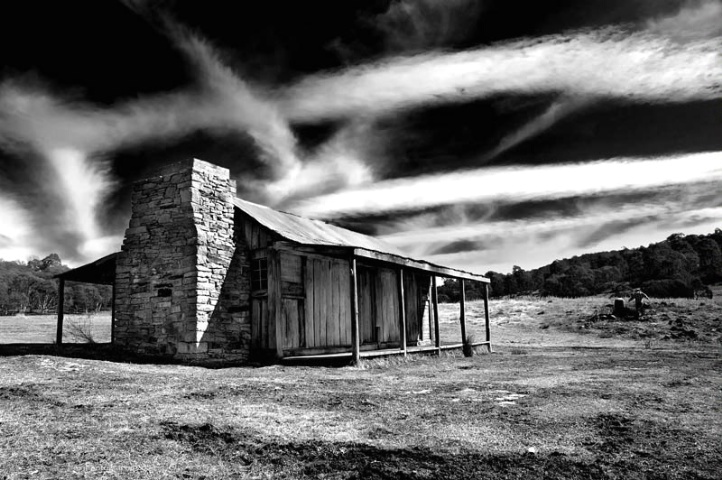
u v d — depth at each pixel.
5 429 6.31
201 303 14.45
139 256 15.76
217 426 6.53
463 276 20.14
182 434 6.19
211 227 15.34
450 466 5.11
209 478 4.85
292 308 16.19
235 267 15.87
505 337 28.69
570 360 16.58
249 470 5.07
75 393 8.64
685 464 5.11
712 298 49.91
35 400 8.05
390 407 7.92
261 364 13.88
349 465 5.18
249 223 16.64
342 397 8.73
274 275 15.45
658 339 26.11
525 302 42.53
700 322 28.53
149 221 15.72
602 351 20.44
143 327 15.30
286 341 15.76
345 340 18.27
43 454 5.40
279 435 6.20
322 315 17.33
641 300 33.03
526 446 5.74
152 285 15.32
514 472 4.92
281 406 7.90
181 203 15.11
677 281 49.56
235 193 16.53
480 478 4.78
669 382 10.89
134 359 13.91
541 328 32.28
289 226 18.20
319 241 17.81
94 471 4.93
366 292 19.89
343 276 18.58
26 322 32.53
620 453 5.48
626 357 17.52
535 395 9.09
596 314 32.91
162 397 8.45
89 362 12.37
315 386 9.92
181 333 14.46
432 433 6.29
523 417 7.18
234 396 8.69
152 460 5.29
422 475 4.86
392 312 21.33
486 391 9.56
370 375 12.09
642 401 8.50
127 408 7.55
